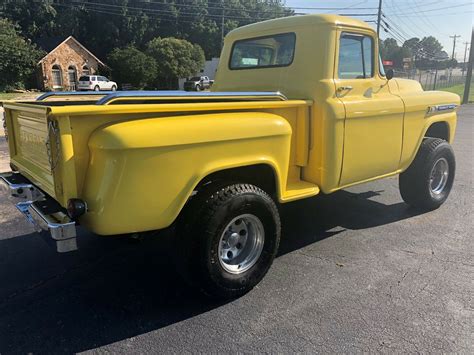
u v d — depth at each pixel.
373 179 4.69
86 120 2.74
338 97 4.10
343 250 4.36
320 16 4.12
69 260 4.15
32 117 3.27
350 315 3.20
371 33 4.45
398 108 4.66
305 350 2.81
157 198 2.91
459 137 12.38
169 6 68.12
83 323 3.12
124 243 4.53
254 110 3.51
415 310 3.26
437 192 5.65
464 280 3.73
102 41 66.31
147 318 3.18
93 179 2.76
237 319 3.16
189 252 3.14
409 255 4.24
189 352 2.80
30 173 3.50
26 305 3.36
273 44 4.55
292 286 3.63
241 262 3.46
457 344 2.87
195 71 58.38
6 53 43.66
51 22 63.47
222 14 66.44
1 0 60.59
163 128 2.87
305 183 4.07
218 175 3.47
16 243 4.53
